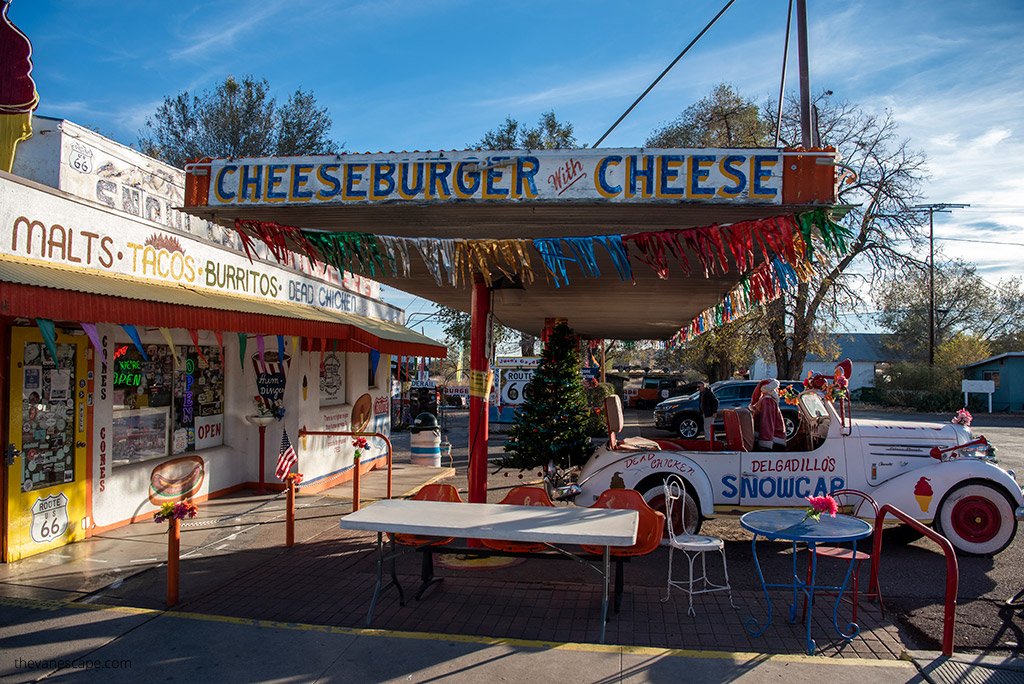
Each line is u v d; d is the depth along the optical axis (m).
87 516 6.92
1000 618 5.11
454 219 5.00
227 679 3.86
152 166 8.14
